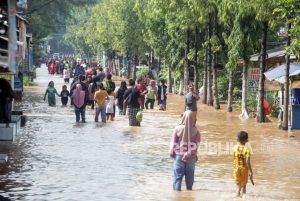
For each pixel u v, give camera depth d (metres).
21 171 22.69
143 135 34.38
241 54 46.50
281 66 42.28
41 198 18.39
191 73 76.88
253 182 19.58
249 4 40.97
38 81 98.12
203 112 51.47
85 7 116.75
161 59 84.75
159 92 52.72
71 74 113.00
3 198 17.66
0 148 28.28
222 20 48.16
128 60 115.62
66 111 48.91
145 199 18.44
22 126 37.22
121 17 101.62
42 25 104.62
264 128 39.25
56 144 29.89
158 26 81.06
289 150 29.45
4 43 20.08
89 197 18.62
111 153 27.45
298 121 38.66
